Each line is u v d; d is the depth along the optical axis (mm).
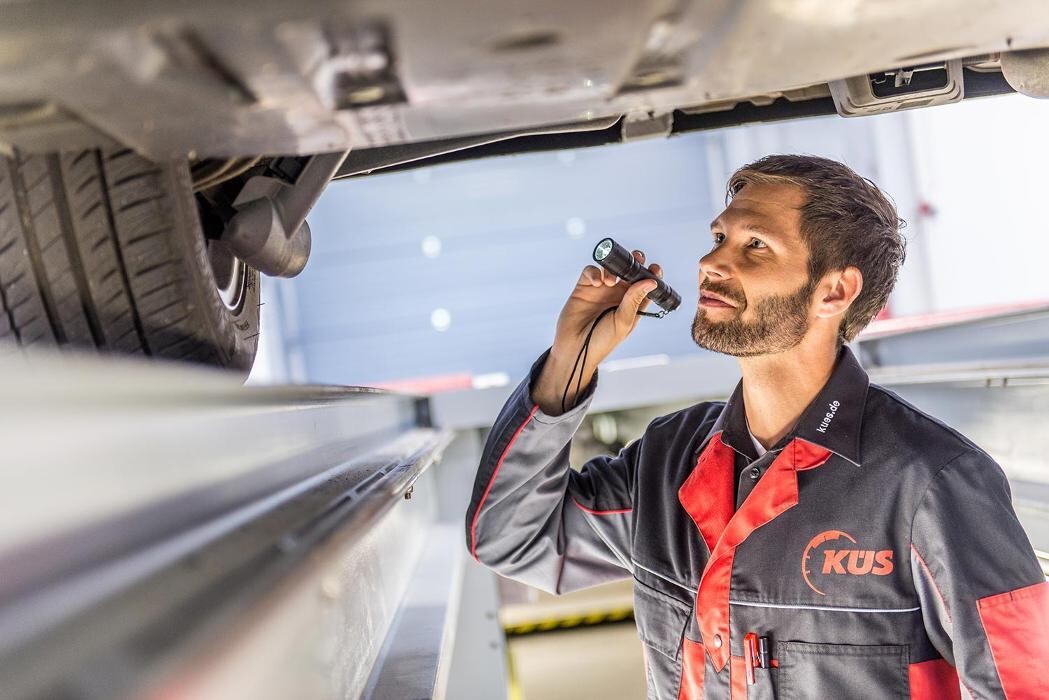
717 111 1556
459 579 2336
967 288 5133
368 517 896
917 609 1122
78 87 683
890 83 1206
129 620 453
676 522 1265
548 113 858
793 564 1141
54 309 918
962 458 1109
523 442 1315
